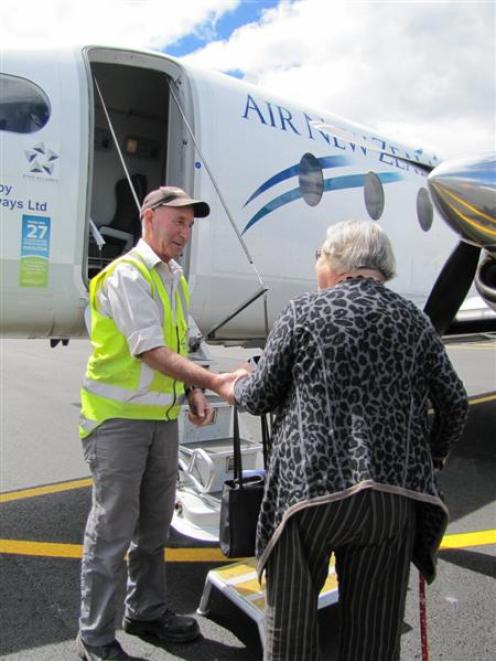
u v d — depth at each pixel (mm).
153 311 2283
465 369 12023
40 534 3830
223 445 3545
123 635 2668
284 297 5516
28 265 4035
